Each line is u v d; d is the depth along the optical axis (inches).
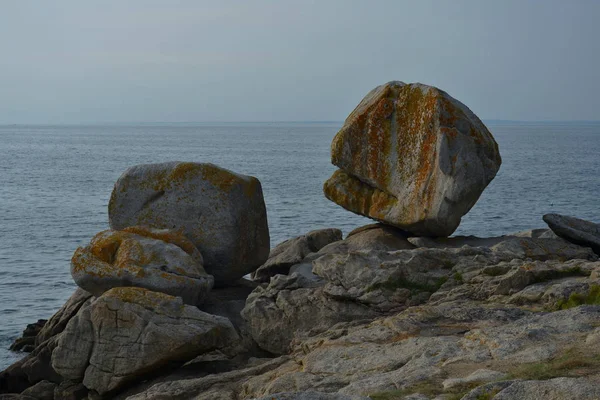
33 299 1119.0
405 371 398.0
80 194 2640.3
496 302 550.9
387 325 505.0
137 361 579.2
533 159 4879.4
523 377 348.2
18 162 4653.1
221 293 761.6
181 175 766.5
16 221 1925.4
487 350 407.8
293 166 4242.1
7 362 843.4
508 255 661.3
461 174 735.7
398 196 788.6
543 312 495.8
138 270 662.5
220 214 755.4
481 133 760.3
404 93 802.8
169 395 490.3
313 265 676.1
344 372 431.5
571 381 321.4
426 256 633.0
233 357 631.8
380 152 802.2
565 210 2145.7
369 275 618.8
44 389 668.1
